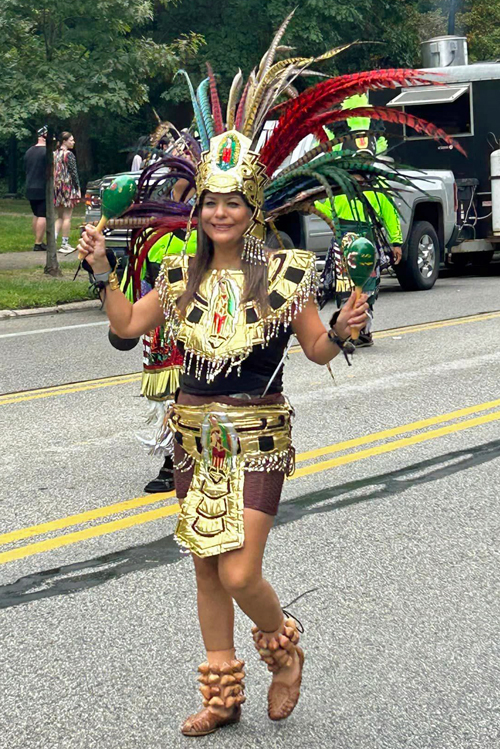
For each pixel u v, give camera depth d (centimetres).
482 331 1611
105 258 481
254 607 484
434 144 2395
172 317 488
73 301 1998
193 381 485
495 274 2516
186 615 630
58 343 1589
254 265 477
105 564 712
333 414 1106
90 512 818
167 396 818
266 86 502
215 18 3934
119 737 498
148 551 736
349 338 465
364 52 4106
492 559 711
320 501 833
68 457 968
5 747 491
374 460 941
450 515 797
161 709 523
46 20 2091
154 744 491
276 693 508
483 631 606
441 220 2198
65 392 1240
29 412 1144
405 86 485
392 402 1156
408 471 908
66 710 523
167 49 2194
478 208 2386
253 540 470
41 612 637
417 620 620
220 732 502
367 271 454
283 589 663
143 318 500
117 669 564
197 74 3844
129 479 901
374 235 505
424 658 574
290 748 487
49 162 2244
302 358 1433
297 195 509
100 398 1205
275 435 479
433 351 1454
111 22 2097
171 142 596
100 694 538
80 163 4638
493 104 2345
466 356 1413
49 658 578
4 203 4391
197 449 482
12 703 531
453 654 579
